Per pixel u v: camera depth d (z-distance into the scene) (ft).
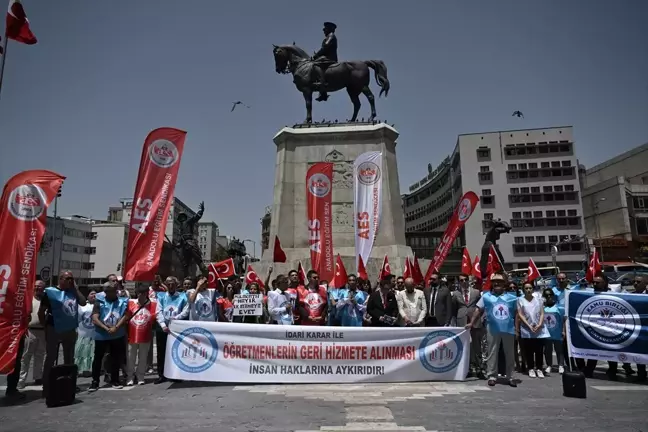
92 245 221.87
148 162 27.91
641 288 32.35
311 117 59.52
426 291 36.09
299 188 56.03
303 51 62.75
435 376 27.94
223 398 23.67
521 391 25.36
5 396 24.93
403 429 18.08
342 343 27.53
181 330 26.84
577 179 181.27
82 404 22.68
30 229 24.34
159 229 27.50
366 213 36.58
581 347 29.89
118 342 27.58
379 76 60.34
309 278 32.86
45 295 25.98
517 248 181.78
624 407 21.79
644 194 177.27
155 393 25.18
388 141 56.39
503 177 186.70
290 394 24.48
